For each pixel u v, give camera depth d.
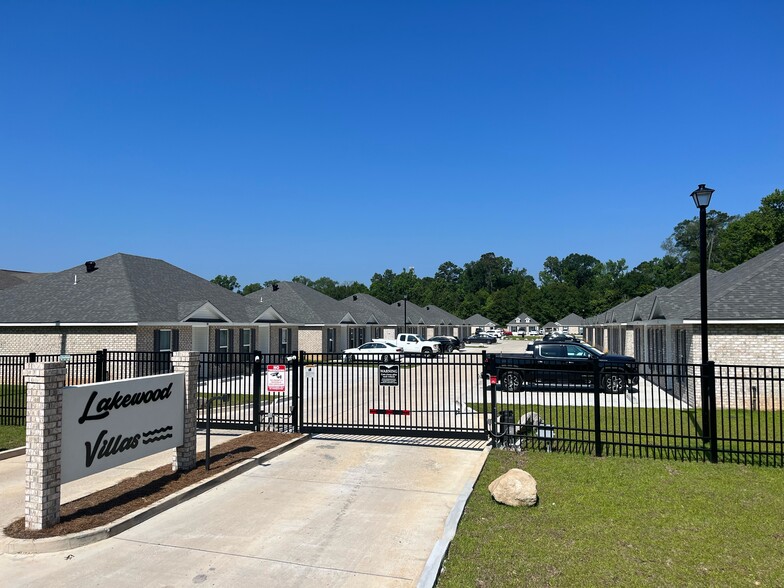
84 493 7.89
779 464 9.40
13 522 6.63
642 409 15.85
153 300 24.09
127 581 5.25
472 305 114.81
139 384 7.86
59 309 23.11
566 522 6.64
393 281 108.75
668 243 115.38
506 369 11.04
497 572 5.31
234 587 5.13
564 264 158.50
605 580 5.12
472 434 11.32
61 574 5.40
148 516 6.97
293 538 6.33
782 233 50.53
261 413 12.60
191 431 9.02
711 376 9.60
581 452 10.41
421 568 5.54
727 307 17.06
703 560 5.54
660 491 7.85
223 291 31.19
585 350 19.33
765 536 6.16
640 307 24.83
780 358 16.59
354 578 5.33
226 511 7.24
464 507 7.16
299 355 12.39
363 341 48.31
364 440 11.54
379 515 7.09
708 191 11.95
